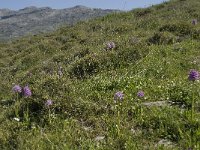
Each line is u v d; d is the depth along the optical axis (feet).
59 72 49.96
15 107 35.37
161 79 44.39
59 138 29.71
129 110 33.68
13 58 93.76
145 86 40.42
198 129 28.43
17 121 33.01
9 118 34.68
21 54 93.56
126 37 74.95
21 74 72.95
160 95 37.29
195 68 49.98
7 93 62.34
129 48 54.13
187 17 93.15
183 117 31.07
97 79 44.47
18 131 31.14
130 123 31.37
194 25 76.07
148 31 82.74
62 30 112.88
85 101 35.04
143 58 53.52
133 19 109.09
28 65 83.97
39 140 29.40
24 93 35.12
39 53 89.10
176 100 35.32
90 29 105.40
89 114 33.45
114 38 80.12
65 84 37.99
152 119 31.40
